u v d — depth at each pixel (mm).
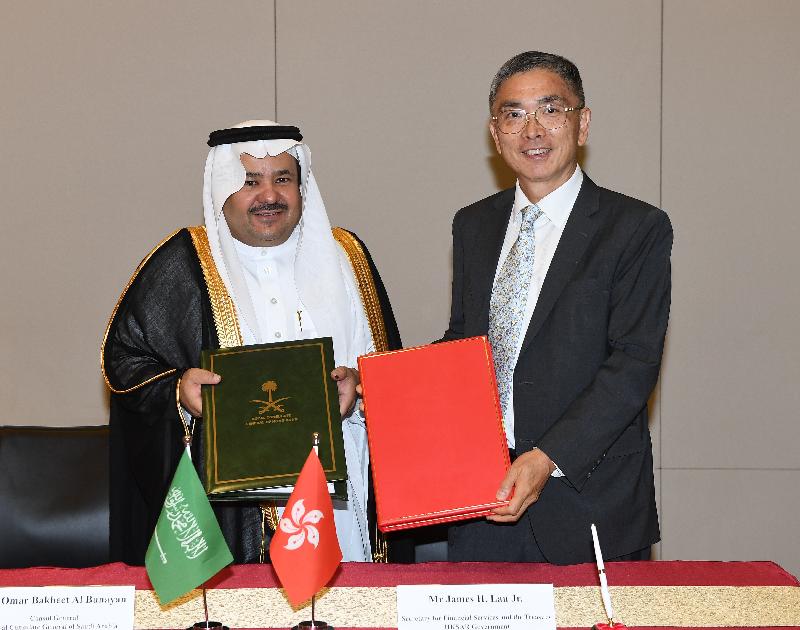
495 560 2574
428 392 2121
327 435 2322
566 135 2473
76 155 4305
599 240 2480
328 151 4289
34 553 2730
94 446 2822
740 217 4254
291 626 1828
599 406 2340
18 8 4277
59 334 4348
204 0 4273
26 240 4324
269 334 2848
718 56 4223
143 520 2861
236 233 2838
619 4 4227
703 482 4332
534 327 2475
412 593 1802
